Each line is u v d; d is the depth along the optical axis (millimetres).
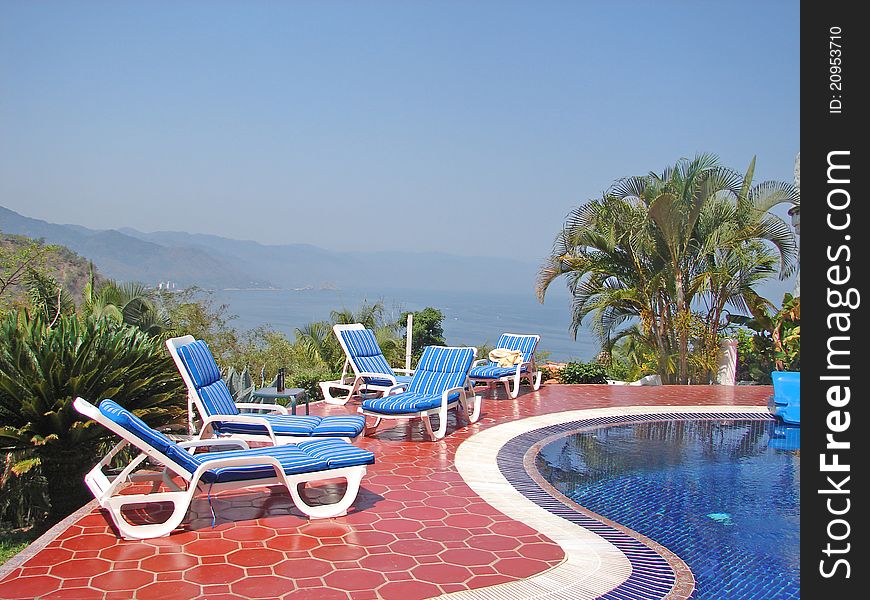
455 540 4969
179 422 8414
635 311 15742
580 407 11539
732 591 4312
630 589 4207
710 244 14945
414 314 24750
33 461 7184
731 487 6938
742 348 16344
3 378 7168
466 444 8469
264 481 5320
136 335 8586
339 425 6910
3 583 4074
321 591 4020
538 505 6059
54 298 14344
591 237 15688
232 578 4191
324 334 22109
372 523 5320
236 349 20297
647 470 7637
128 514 5375
